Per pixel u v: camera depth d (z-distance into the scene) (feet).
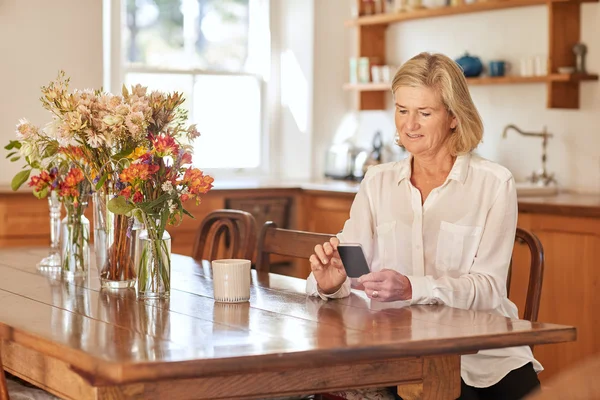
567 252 13.57
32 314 7.28
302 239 9.93
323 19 20.16
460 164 8.69
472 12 17.58
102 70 18.20
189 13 20.07
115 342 6.09
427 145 8.61
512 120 17.13
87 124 8.33
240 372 5.69
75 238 9.52
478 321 6.89
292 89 20.63
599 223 13.15
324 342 6.07
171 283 9.02
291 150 20.70
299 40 20.36
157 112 8.55
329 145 20.49
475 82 16.81
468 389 8.14
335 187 17.60
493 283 8.11
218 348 5.88
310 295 8.23
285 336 6.31
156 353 5.71
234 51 20.59
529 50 16.81
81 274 9.56
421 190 8.94
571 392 2.84
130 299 8.05
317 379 6.32
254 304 7.76
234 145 20.68
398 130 8.77
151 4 19.70
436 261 8.73
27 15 17.49
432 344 6.15
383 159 19.84
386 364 6.56
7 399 6.86
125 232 8.63
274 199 18.16
